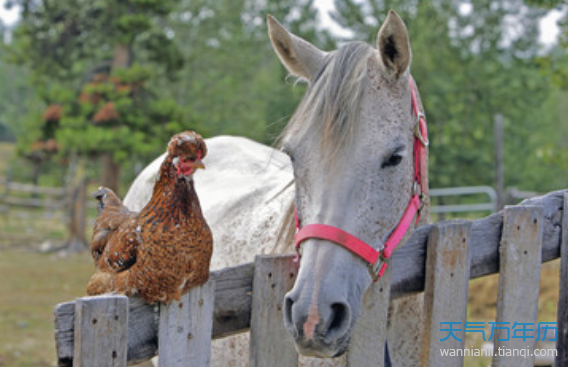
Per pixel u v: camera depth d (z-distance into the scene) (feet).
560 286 7.22
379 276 5.43
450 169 43.42
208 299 5.35
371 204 5.17
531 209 6.81
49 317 21.33
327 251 5.01
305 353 4.93
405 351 6.86
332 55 5.72
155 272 4.87
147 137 36.29
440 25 42.65
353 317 5.03
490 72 43.91
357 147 5.16
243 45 51.21
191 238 4.90
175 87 51.26
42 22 40.50
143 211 5.05
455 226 6.40
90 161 41.68
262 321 5.73
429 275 6.36
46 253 37.83
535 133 55.57
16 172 73.05
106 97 37.29
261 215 7.74
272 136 6.44
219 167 10.39
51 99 37.42
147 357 5.18
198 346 5.34
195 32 51.47
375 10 36.83
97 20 39.78
